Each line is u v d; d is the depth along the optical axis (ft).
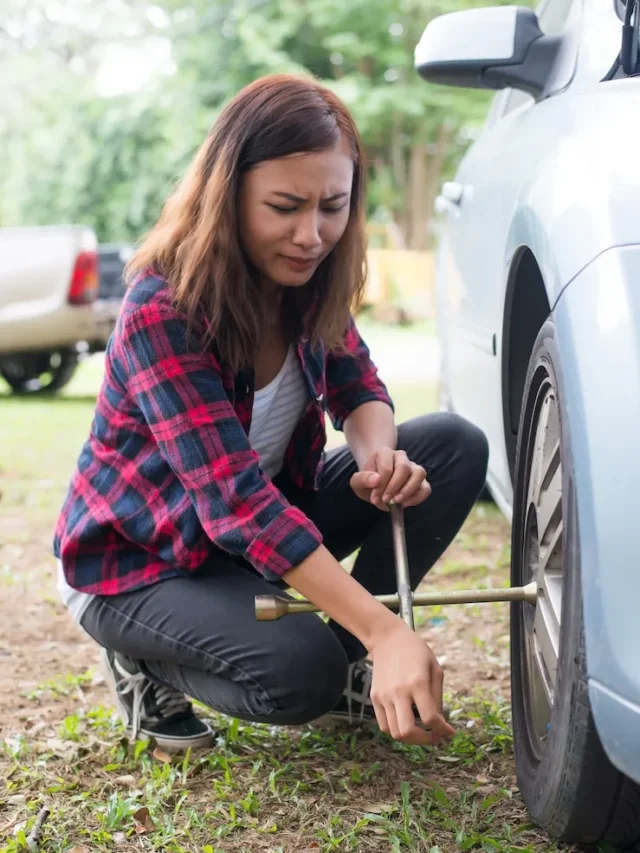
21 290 25.00
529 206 5.26
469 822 5.30
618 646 3.88
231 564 5.99
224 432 5.27
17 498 14.34
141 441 5.81
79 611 6.18
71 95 68.59
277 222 5.14
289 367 6.02
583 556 4.05
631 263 4.20
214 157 5.27
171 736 6.30
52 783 5.94
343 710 6.48
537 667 5.16
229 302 5.30
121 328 5.52
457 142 63.26
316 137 5.05
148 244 5.58
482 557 11.05
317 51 59.93
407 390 24.50
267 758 6.15
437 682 4.63
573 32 6.83
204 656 5.71
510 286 6.40
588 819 4.67
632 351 4.04
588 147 4.86
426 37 7.18
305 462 6.30
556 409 4.78
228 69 59.41
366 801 5.60
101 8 74.18
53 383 26.94
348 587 4.89
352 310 6.40
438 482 6.43
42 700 7.32
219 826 5.38
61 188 66.03
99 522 5.85
